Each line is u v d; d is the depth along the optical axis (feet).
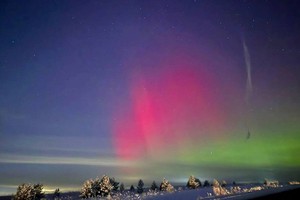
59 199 156.46
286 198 42.50
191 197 117.91
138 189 208.33
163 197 127.03
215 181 167.22
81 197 160.66
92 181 166.40
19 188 133.49
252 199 44.83
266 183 183.42
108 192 165.48
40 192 140.56
